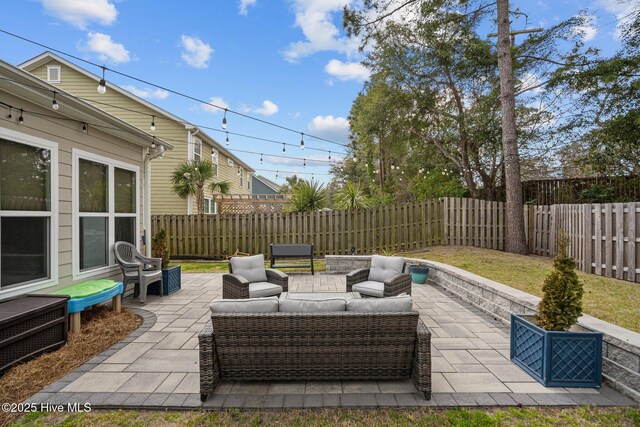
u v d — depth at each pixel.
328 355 2.59
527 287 4.77
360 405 2.34
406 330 2.55
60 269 4.21
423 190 11.63
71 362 3.00
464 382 2.67
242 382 2.67
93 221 4.94
